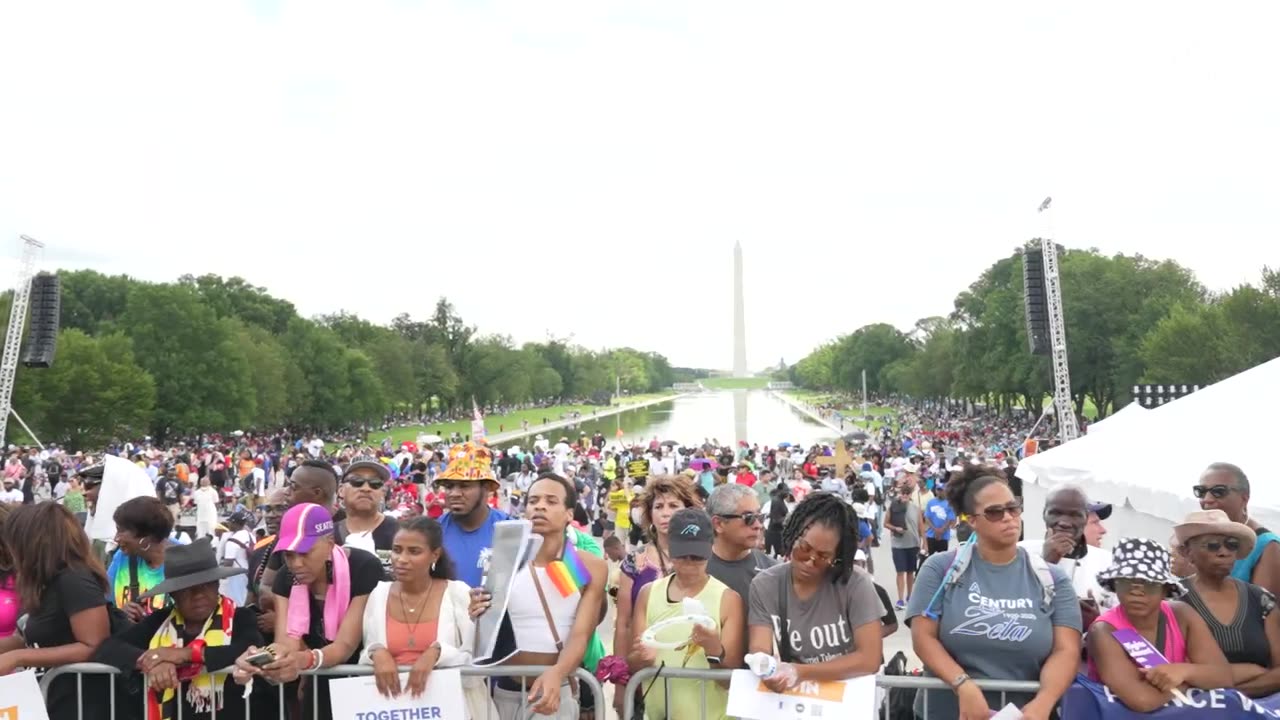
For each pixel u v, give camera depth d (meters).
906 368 136.62
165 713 6.00
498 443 91.00
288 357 87.44
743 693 5.66
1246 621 5.84
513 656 6.31
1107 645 5.71
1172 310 60.44
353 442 83.75
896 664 8.09
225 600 6.20
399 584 6.04
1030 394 76.69
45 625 5.98
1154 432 13.49
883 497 28.55
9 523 6.06
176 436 76.12
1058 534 7.13
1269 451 11.28
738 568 6.79
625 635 6.77
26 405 61.12
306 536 5.91
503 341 140.38
